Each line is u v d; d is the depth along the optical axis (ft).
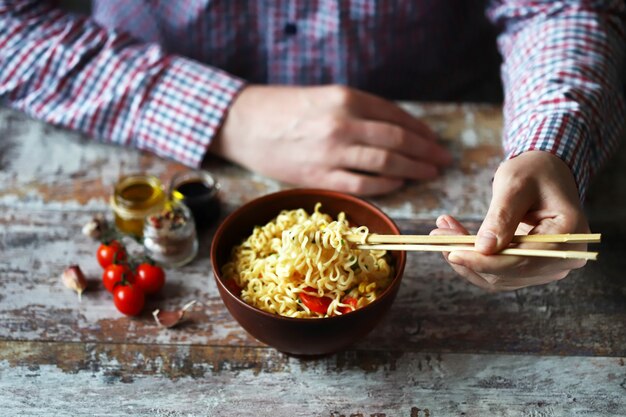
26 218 4.45
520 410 3.43
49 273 4.12
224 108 4.82
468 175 4.79
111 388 3.52
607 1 4.95
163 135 4.87
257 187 4.73
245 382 3.56
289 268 3.46
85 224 4.43
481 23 6.57
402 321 3.86
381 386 3.55
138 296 3.79
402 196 4.63
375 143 4.62
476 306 3.94
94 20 6.00
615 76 4.73
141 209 4.32
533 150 3.71
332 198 3.91
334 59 5.76
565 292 4.01
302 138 4.63
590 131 4.14
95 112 4.94
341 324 3.25
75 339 3.75
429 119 5.26
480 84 6.97
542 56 4.74
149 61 5.08
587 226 3.36
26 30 5.26
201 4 5.57
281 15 5.60
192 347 3.72
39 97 5.15
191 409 3.43
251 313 3.28
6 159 4.85
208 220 4.39
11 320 3.84
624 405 3.45
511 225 3.12
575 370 3.61
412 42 5.94
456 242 3.29
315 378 3.58
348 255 3.47
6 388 3.51
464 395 3.51
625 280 4.07
